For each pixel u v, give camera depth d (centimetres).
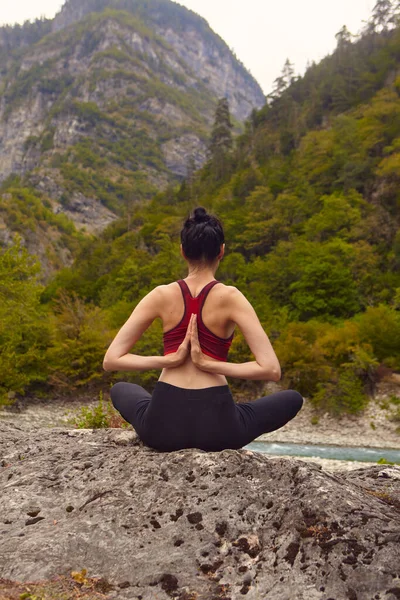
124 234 11519
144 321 259
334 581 182
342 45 14075
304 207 8338
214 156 13475
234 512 215
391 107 8962
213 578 195
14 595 181
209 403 248
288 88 14550
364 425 3388
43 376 3856
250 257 8250
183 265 7125
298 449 2816
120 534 212
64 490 248
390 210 7075
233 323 258
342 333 3950
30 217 17625
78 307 4172
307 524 200
